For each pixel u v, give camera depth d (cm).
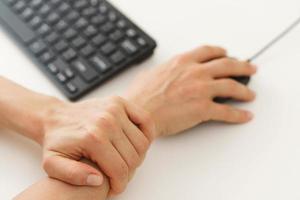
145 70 76
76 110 68
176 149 69
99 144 63
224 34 79
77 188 62
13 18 81
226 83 72
